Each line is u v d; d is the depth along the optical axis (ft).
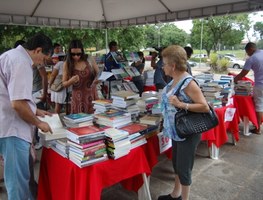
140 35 41.16
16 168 5.58
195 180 8.84
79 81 9.10
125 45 39.55
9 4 16.06
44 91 11.41
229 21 70.74
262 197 7.82
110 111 6.73
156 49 15.90
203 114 5.90
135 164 5.92
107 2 17.90
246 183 8.64
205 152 11.28
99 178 5.16
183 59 5.91
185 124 5.82
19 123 5.47
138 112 7.11
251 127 14.67
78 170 5.08
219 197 7.82
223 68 55.88
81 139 4.97
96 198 5.00
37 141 8.84
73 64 9.01
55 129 5.81
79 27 21.97
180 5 16.53
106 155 5.36
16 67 4.99
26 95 5.05
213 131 9.87
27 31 32.37
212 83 10.44
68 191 5.32
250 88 12.97
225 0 14.42
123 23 22.16
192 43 87.71
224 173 9.36
